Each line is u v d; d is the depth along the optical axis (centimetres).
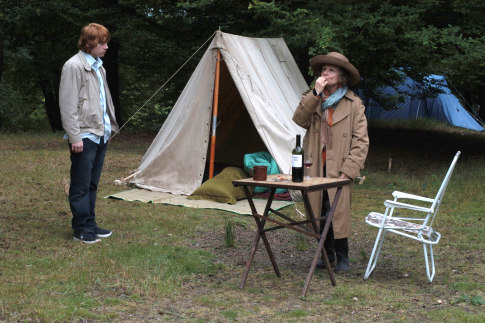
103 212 613
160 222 579
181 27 1511
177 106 843
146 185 780
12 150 1143
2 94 1973
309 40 968
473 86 1487
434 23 1171
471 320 317
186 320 314
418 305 349
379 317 326
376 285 395
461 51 1073
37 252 447
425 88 1714
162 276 395
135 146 1384
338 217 412
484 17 1086
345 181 381
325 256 393
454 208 697
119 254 445
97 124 484
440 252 491
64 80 464
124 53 1750
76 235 489
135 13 1631
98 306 329
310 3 1046
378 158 1309
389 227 405
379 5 1080
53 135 1555
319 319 321
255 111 753
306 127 427
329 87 423
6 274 382
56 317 303
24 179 791
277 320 318
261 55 874
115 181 797
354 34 1048
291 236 545
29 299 330
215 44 777
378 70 1490
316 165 420
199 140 767
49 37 1756
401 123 2195
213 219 604
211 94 772
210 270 423
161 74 1742
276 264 413
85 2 1655
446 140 1739
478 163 1191
